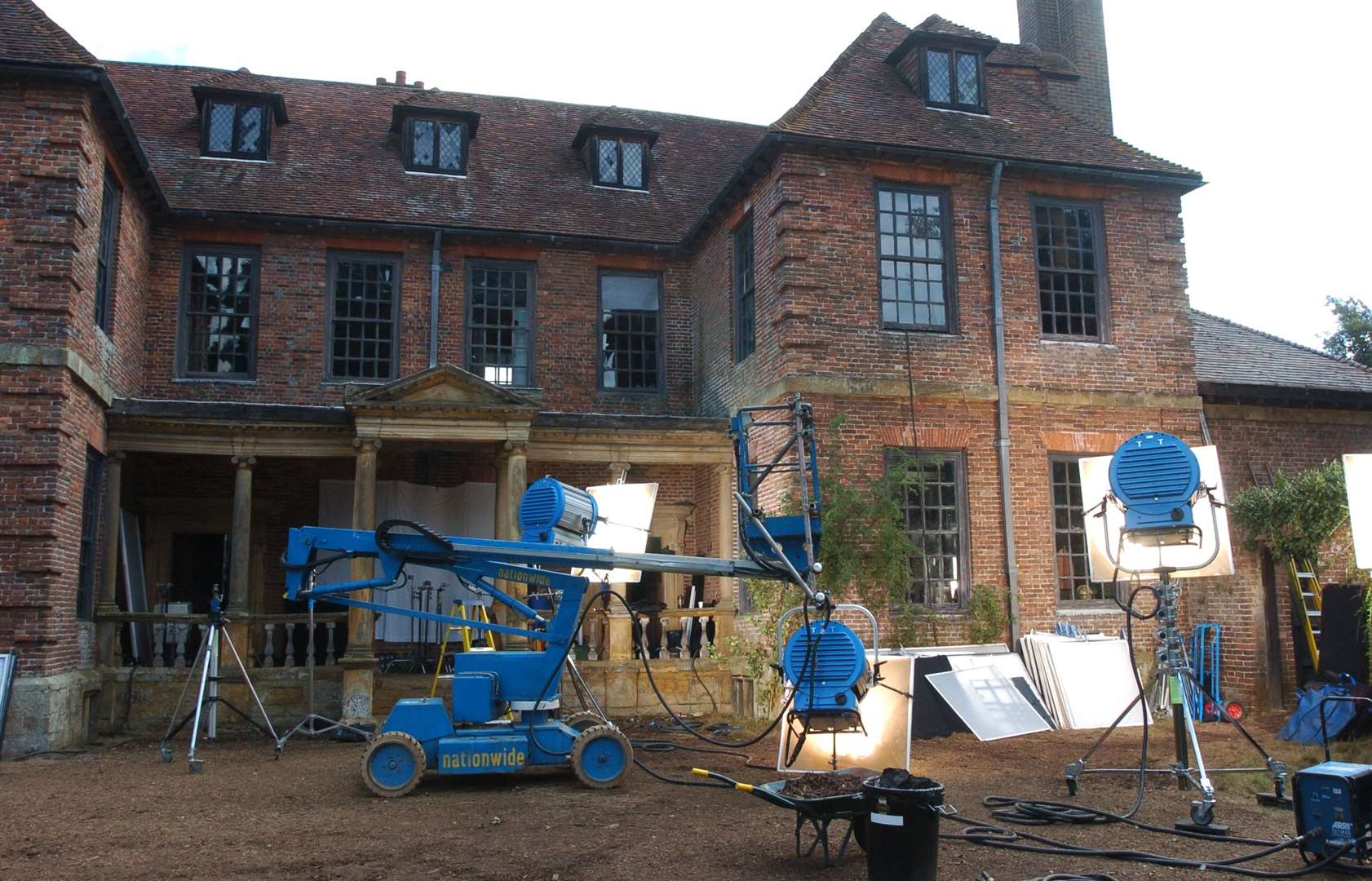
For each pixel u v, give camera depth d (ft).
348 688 47.03
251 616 48.37
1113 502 31.48
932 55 55.01
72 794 30.81
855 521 45.19
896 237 50.47
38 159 41.68
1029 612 48.47
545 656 31.50
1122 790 29.84
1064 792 29.58
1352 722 37.83
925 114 53.42
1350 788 20.98
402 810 27.66
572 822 25.73
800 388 47.14
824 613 27.25
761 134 74.90
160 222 54.95
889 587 45.11
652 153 69.26
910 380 48.39
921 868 18.75
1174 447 28.40
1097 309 52.90
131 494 54.60
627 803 28.27
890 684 32.58
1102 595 50.39
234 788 31.58
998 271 50.78
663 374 61.57
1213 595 49.42
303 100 66.54
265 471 56.75
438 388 49.80
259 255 56.75
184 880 20.92
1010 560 48.34
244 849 23.40
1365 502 33.83
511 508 49.98
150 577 55.16
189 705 46.68
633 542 38.45
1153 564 29.89
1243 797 29.04
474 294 59.52
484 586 31.27
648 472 60.59
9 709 38.88
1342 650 42.68
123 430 47.91
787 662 26.45
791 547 28.68
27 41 41.93
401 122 63.62
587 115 72.69
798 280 48.01
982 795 29.22
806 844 23.21
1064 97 67.05
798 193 48.78
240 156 59.77
